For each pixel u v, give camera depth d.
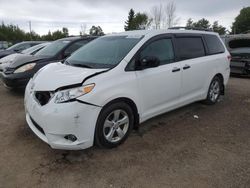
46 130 3.18
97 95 3.24
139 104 3.87
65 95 3.13
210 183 2.93
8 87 6.39
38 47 9.85
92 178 2.98
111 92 3.40
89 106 3.17
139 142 3.87
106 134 3.56
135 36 4.23
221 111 5.39
